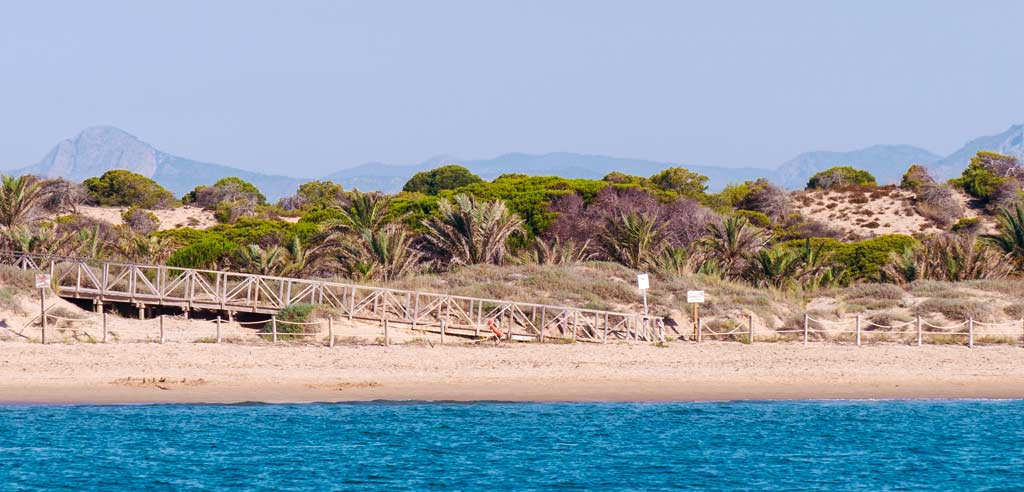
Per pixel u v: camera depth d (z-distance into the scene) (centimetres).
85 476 7838
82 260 14062
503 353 12181
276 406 10150
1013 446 9031
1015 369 11875
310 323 12825
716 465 8388
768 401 10681
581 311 13612
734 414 10138
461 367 11550
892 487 7781
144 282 14900
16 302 12962
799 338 13925
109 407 9944
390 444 8919
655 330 13988
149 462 8231
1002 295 15800
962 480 8012
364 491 7606
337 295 15012
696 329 13925
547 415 10006
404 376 11162
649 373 11525
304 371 11181
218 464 8225
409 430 9356
